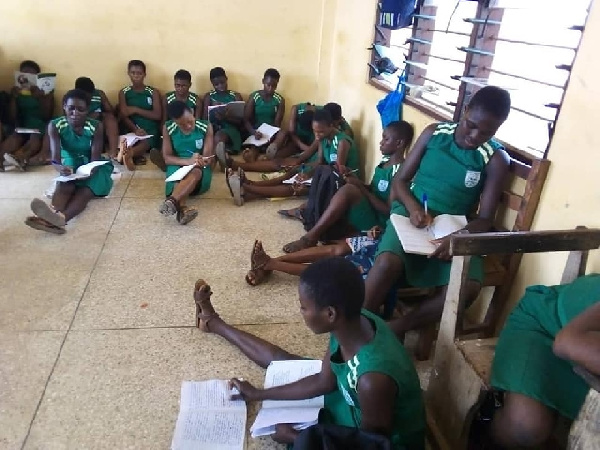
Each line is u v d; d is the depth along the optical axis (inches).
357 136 147.9
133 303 85.5
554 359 49.8
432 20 109.3
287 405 61.2
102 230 111.1
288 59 175.0
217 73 166.4
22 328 77.4
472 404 54.1
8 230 108.3
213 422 61.2
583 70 61.6
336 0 165.0
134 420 62.1
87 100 122.0
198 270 97.3
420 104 106.1
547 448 55.0
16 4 155.0
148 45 166.2
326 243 105.5
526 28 79.4
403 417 50.8
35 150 151.7
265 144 162.4
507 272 73.5
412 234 74.4
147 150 162.4
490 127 71.4
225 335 76.2
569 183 64.5
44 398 64.4
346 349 50.7
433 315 73.9
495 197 75.7
